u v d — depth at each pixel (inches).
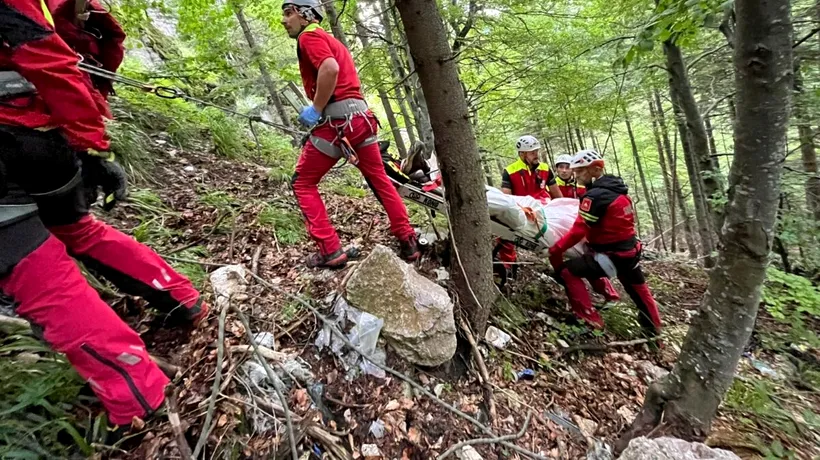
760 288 73.5
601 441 88.0
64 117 50.9
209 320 80.7
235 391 69.0
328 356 82.1
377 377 81.4
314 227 99.3
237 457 61.4
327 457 66.2
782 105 63.5
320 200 100.7
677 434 82.4
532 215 128.2
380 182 103.3
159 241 107.5
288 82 278.7
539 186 170.4
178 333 78.6
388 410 76.9
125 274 69.3
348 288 89.9
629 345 126.8
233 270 94.5
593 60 239.3
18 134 49.1
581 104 238.7
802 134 191.5
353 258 109.3
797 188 194.1
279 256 109.8
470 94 255.8
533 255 167.9
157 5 188.1
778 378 132.4
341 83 91.7
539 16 246.7
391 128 291.6
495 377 94.9
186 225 119.4
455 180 92.7
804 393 126.7
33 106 50.2
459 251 98.3
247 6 224.4
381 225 139.3
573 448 84.1
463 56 237.3
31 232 51.7
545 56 225.1
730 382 80.0
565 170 191.8
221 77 216.2
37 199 55.6
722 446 88.6
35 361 64.0
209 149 187.2
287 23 90.7
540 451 81.1
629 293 134.0
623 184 120.3
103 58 73.7
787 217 190.9
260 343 79.0
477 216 95.3
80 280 55.7
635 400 103.7
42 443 55.0
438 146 91.5
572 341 119.9
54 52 47.7
